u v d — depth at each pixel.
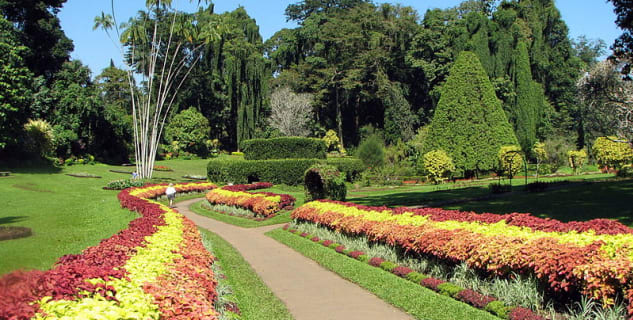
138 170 40.84
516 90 52.09
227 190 27.89
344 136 67.81
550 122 57.25
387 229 11.42
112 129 50.38
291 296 8.66
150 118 59.16
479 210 17.84
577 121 60.03
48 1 50.53
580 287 6.34
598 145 37.47
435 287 8.48
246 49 64.56
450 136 43.03
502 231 9.20
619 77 44.81
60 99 45.28
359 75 60.31
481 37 51.56
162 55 60.16
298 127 61.34
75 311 3.94
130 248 7.45
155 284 5.39
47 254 10.25
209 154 64.75
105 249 7.21
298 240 15.16
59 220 17.28
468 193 26.47
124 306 4.49
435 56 56.41
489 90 43.34
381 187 37.66
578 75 58.91
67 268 4.99
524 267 7.22
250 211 22.95
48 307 3.91
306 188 21.39
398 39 61.31
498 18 53.91
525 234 8.48
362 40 61.47
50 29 49.41
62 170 40.25
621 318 5.71
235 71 63.84
